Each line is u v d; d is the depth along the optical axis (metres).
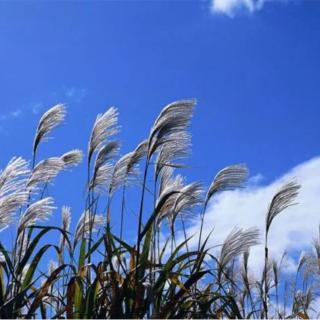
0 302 2.59
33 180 3.07
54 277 2.65
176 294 2.67
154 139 2.92
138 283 2.63
